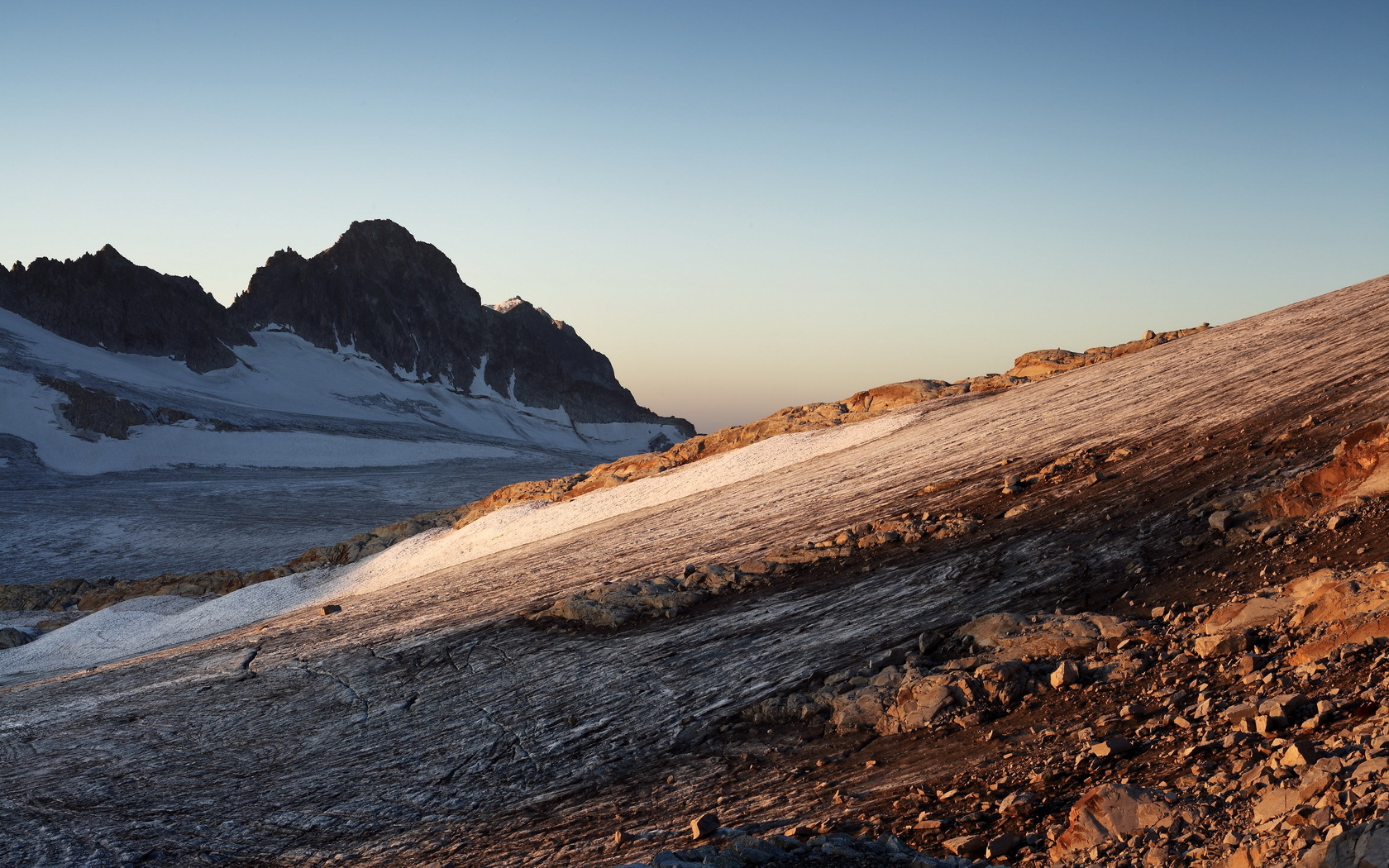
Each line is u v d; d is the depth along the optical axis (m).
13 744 20.66
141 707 22.41
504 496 50.66
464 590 30.41
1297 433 21.03
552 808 13.28
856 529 23.95
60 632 41.94
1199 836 7.08
